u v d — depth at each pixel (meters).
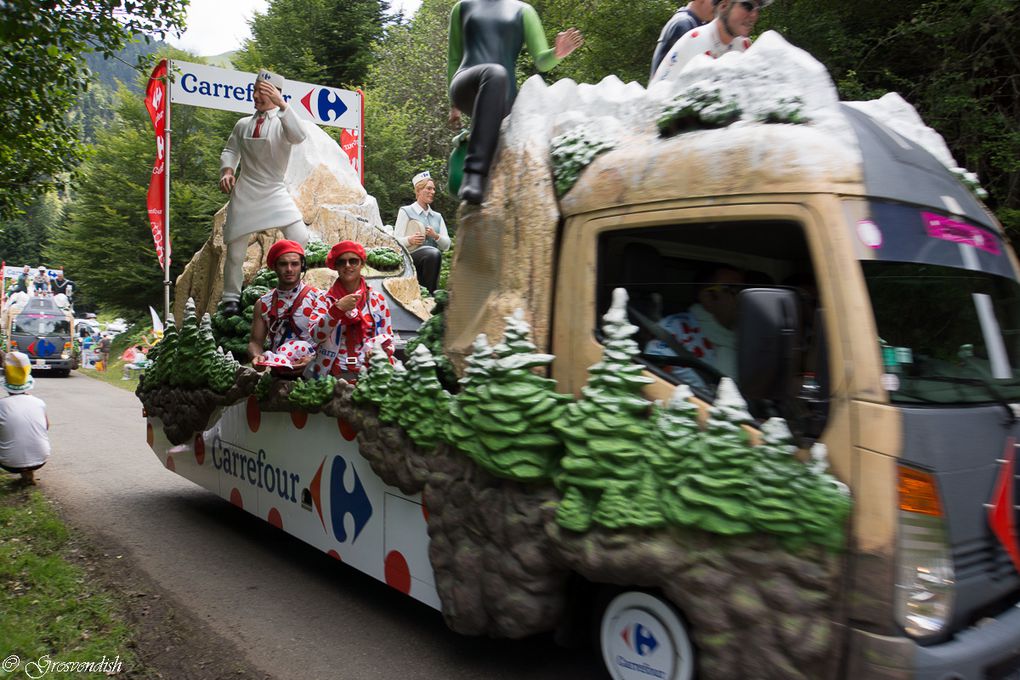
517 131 3.41
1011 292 3.05
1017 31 8.22
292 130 6.21
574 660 3.89
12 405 7.82
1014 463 2.68
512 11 3.95
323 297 5.28
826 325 2.41
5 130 7.59
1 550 5.58
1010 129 8.00
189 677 3.72
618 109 3.19
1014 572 2.63
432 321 4.02
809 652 2.29
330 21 29.38
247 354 5.96
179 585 5.04
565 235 3.15
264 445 5.15
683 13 4.02
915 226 2.63
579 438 2.74
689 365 2.76
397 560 3.87
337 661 3.90
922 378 2.47
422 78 26.44
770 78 2.71
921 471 2.28
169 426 6.53
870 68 9.17
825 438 2.36
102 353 27.61
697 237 2.78
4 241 60.62
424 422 3.45
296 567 5.46
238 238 6.34
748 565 2.40
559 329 3.10
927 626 2.27
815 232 2.46
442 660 3.90
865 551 2.24
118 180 30.23
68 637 4.12
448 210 22.78
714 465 2.45
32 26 5.98
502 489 3.12
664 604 2.75
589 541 2.72
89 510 7.08
